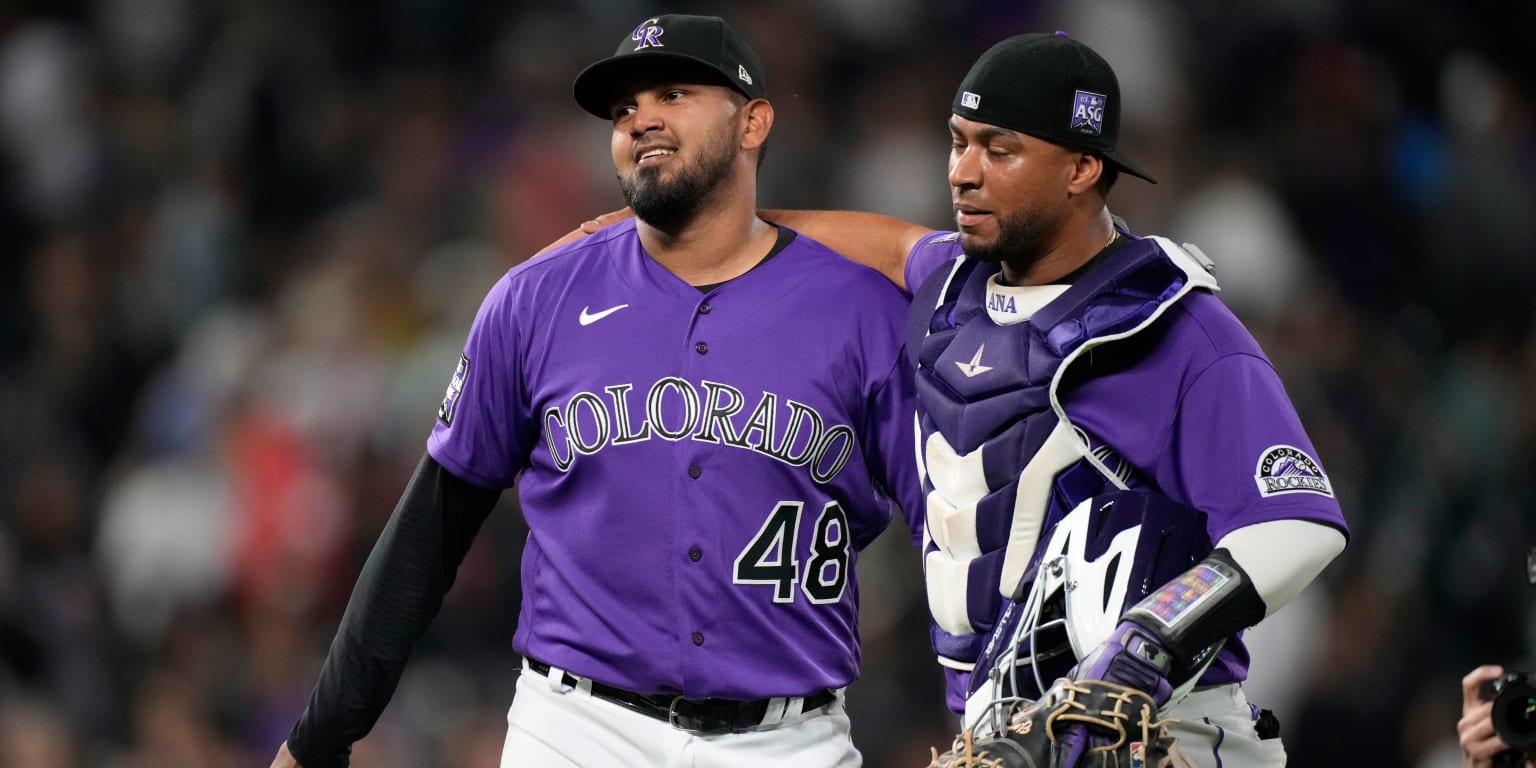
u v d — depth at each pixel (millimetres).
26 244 44781
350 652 15484
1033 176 13344
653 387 14805
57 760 31750
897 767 28500
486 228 40344
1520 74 46719
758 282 15141
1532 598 33000
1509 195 42625
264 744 31391
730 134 14875
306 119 44500
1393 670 31125
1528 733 13375
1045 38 13555
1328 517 12898
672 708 14852
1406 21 46156
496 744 29562
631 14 45344
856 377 15031
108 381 40312
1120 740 12242
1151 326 13445
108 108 45938
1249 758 14039
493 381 15312
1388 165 43844
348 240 40156
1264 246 39719
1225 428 13156
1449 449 35219
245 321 40094
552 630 15148
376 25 46688
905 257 15391
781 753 15023
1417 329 40969
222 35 46344
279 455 35094
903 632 29625
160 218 43281
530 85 43500
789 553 14859
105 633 34875
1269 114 43969
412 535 15555
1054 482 13461
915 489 14992
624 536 14789
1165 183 40812
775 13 43656
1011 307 13750
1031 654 13250
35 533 36594
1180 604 12594
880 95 42688
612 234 15602
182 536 35844
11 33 47781
